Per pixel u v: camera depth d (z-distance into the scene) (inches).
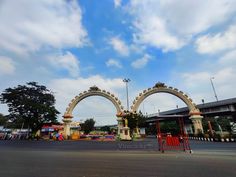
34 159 503.8
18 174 323.3
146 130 3767.2
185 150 746.8
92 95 2390.5
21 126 2881.4
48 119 2571.4
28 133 2448.3
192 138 2085.4
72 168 375.9
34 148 882.8
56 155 597.3
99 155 597.3
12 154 622.5
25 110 2439.7
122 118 2191.2
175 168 371.9
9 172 338.6
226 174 316.8
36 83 2568.9
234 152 671.1
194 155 590.9
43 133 2524.6
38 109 2431.1
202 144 1134.4
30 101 2436.0
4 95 2411.4
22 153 654.5
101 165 409.4
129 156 569.6
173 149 807.1
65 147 956.6
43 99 2571.4
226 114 2571.4
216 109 2453.2
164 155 594.9
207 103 2573.8
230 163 428.1
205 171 341.4
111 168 374.9
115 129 3275.1
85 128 3661.4
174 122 3176.7
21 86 2486.5
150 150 775.1
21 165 410.3
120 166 396.8
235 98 2208.4
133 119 2064.5
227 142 1352.1
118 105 2305.6
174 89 2308.1
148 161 465.7
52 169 366.0
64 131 2269.9
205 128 2449.6
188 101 2257.6
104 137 2038.6
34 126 2509.8
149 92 2325.3
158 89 2321.6
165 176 307.0
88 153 657.6
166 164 419.5
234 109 2252.7
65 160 485.7
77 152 694.5
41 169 366.3
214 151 711.1
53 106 2620.6
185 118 2736.2
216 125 2491.4
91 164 422.3
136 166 395.5
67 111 2340.1
